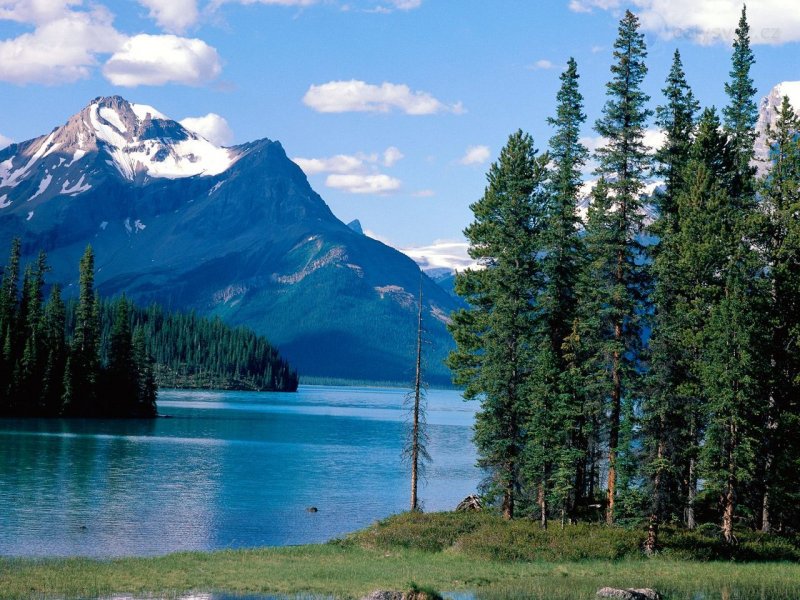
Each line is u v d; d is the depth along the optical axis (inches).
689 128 2314.2
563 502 2049.7
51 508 2610.7
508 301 2164.1
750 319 1909.4
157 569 1696.6
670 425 1894.7
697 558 1882.4
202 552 1948.8
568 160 2315.5
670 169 2268.7
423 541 2023.9
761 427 1979.6
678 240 2044.8
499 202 2406.5
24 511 2534.5
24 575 1601.9
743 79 2428.6
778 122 2180.1
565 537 1967.3
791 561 1909.4
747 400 1884.8
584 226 2155.5
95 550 2046.0
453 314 2436.0
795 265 2080.5
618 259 1995.6
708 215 2026.3
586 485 2396.7
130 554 2021.4
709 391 1908.2
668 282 1923.0
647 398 1888.5
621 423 1932.8
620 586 1587.1
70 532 2257.6
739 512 2285.9
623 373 1991.9
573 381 2000.5
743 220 2092.8
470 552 1904.5
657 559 1862.7
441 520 2197.3
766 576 1689.2
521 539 1953.7
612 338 1983.3
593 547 1887.3
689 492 2130.9
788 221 2065.7
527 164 2391.7
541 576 1681.8
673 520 2187.5
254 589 1528.1
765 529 2143.2
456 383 2396.7
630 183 1964.8
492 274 2256.4
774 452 2017.7
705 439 2069.4
